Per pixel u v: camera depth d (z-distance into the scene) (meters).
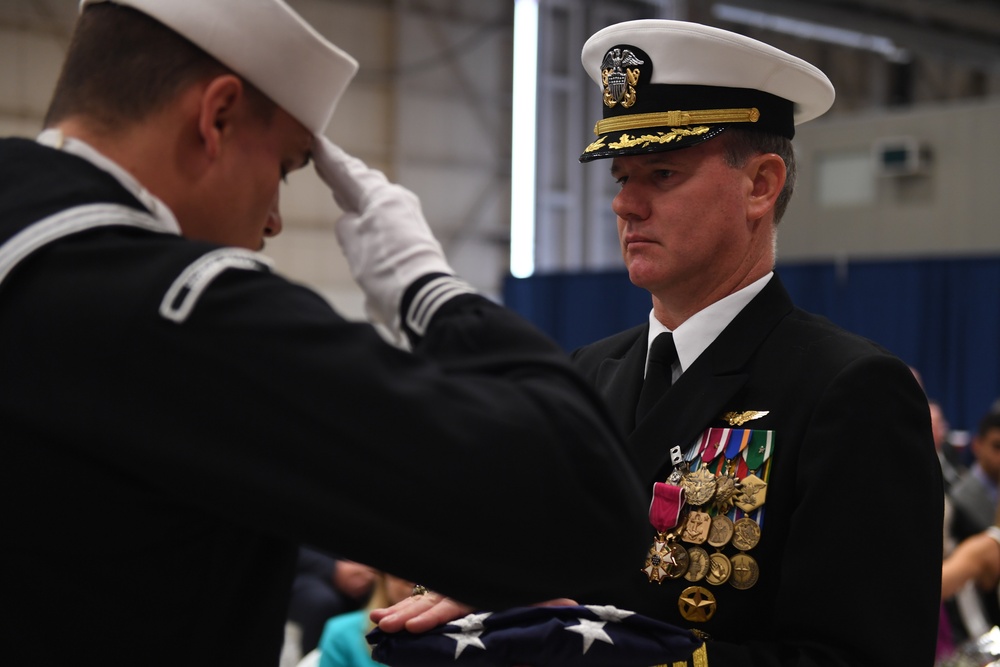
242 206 0.83
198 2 0.79
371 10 10.56
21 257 0.73
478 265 11.41
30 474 0.73
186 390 0.71
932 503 1.13
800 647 1.09
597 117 12.21
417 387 0.72
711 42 1.22
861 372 1.13
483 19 11.30
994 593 2.47
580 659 1.02
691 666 1.08
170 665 0.76
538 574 0.74
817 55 14.59
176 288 0.72
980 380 7.72
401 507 0.70
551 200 11.96
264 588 0.81
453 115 11.13
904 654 1.07
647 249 1.25
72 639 0.74
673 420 1.24
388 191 0.86
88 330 0.71
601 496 0.75
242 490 0.70
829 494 1.10
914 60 15.45
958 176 9.58
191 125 0.80
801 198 10.45
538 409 0.75
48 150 0.79
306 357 0.71
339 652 2.12
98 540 0.73
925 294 7.95
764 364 1.23
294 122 0.84
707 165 1.23
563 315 9.70
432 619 1.06
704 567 1.17
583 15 12.09
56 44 8.98
